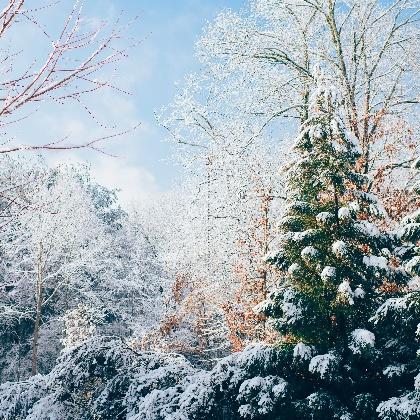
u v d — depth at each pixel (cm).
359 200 864
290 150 920
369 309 795
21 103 267
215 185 1457
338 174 848
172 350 1753
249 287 1283
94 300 2689
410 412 620
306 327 782
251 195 1370
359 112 1393
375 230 820
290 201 927
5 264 2495
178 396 802
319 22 1498
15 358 2566
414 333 748
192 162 1494
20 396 912
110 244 3250
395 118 1373
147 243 3222
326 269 766
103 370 926
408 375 719
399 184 1326
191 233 1507
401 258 836
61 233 2477
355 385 729
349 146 864
